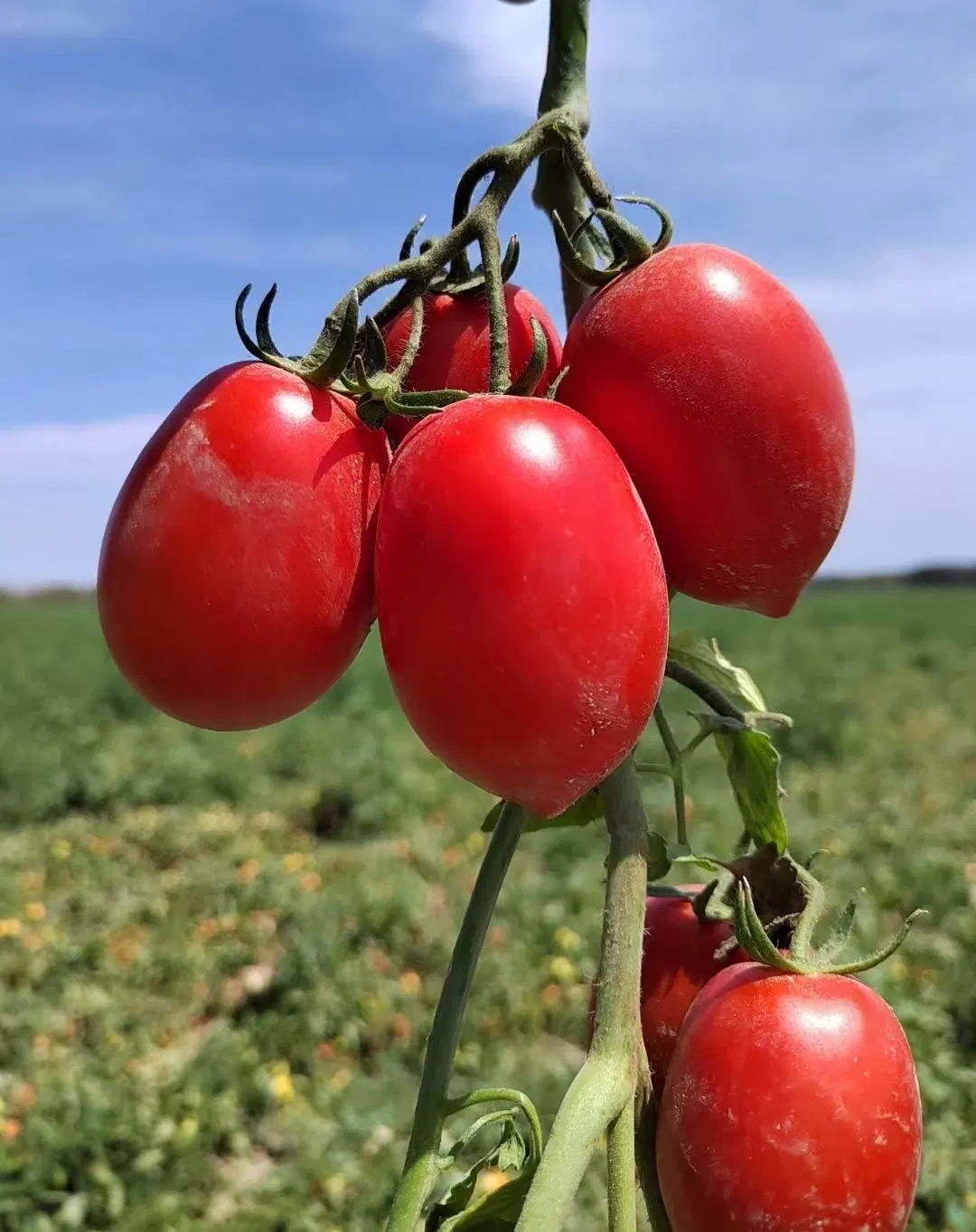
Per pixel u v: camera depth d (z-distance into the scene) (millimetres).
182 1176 1042
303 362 206
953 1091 1068
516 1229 184
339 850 2072
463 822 2156
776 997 217
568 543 172
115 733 3189
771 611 215
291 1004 1353
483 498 173
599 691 174
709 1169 209
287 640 196
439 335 224
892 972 1261
